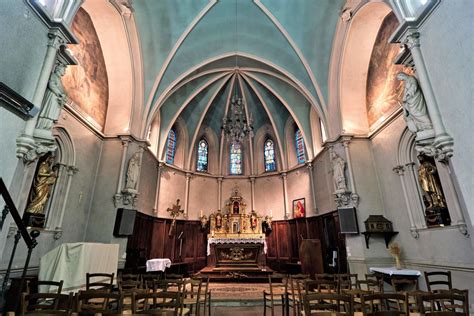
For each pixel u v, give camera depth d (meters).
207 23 11.88
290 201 15.97
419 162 8.07
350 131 10.52
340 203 9.99
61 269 5.45
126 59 10.99
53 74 5.32
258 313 7.22
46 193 7.23
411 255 8.09
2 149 4.09
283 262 14.85
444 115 4.63
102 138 10.80
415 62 5.18
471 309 5.57
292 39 11.79
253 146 18.41
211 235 14.62
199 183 17.00
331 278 9.26
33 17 4.75
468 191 4.13
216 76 15.10
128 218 10.02
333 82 11.16
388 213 9.28
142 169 12.06
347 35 9.98
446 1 4.55
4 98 3.97
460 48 4.27
